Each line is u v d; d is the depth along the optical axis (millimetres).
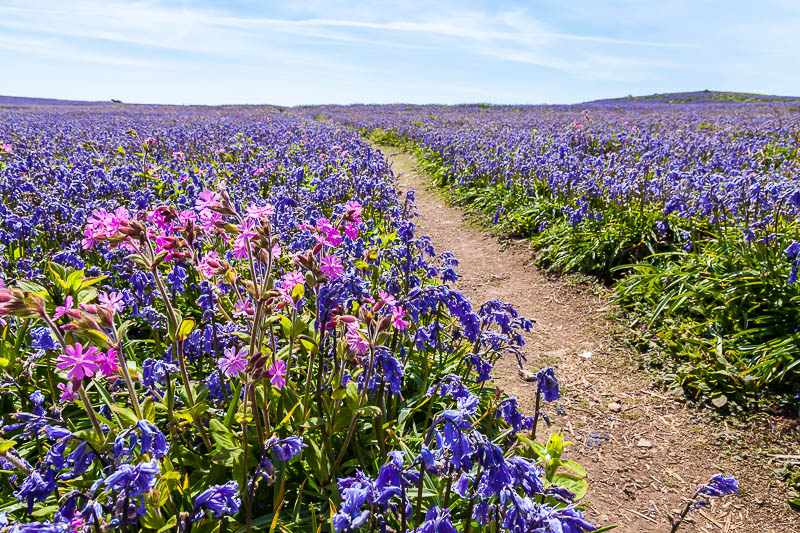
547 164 11312
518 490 2648
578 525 1844
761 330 5133
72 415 3436
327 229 3023
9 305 2057
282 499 2652
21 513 2676
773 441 4324
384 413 3438
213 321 3459
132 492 1782
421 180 16234
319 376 3168
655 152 12227
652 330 5988
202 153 14141
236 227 2596
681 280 6145
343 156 13469
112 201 6621
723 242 6441
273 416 3215
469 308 3371
